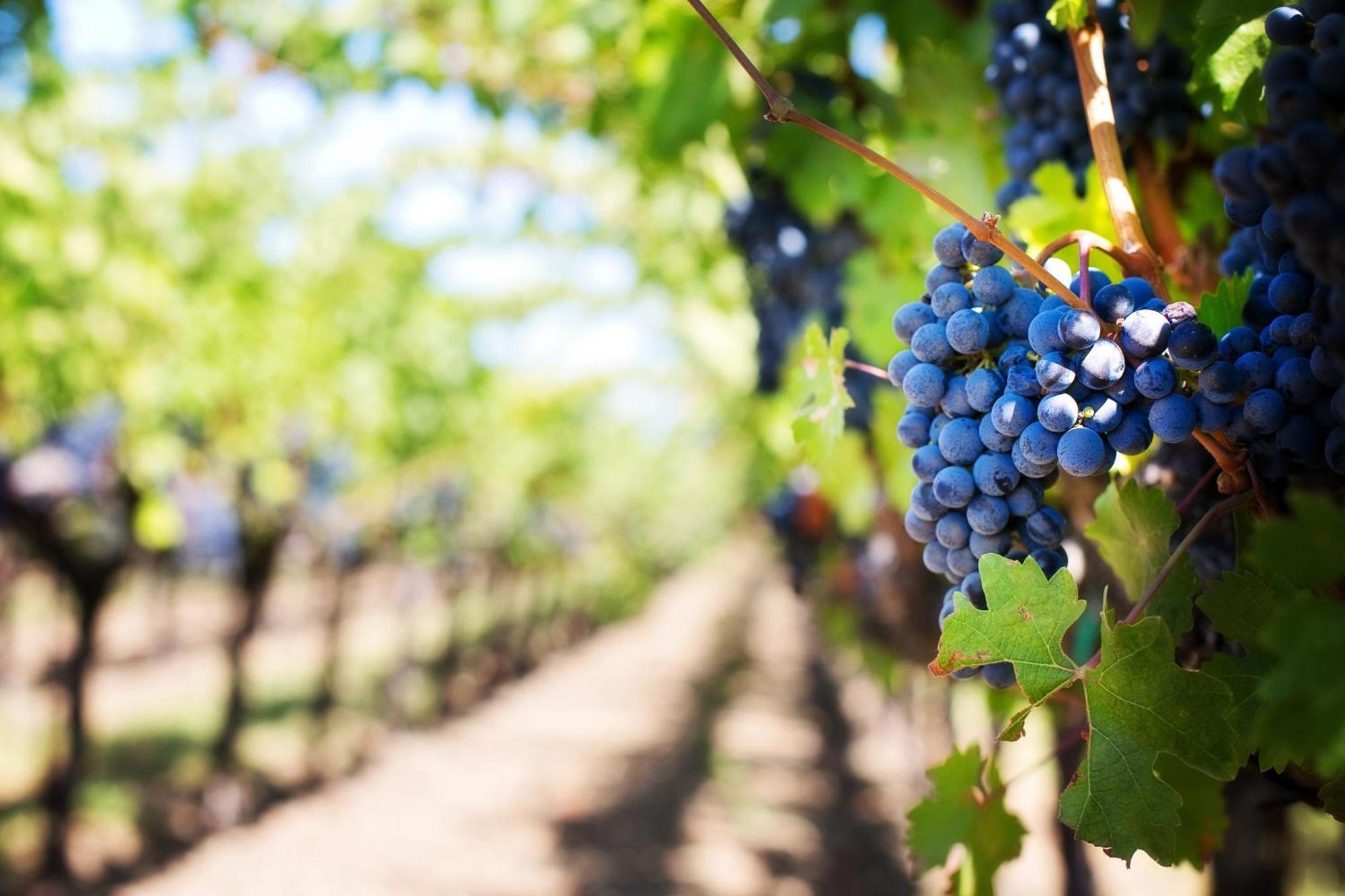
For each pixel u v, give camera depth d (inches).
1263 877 140.7
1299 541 33.2
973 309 45.3
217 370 423.5
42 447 417.1
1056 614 42.3
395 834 490.6
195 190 400.2
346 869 441.1
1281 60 37.2
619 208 248.8
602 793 571.5
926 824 56.0
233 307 423.5
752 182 133.0
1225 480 44.8
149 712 665.6
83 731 410.9
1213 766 40.4
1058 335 41.7
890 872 410.3
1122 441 41.6
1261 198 43.8
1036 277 42.8
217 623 988.6
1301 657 32.0
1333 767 31.1
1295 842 219.0
